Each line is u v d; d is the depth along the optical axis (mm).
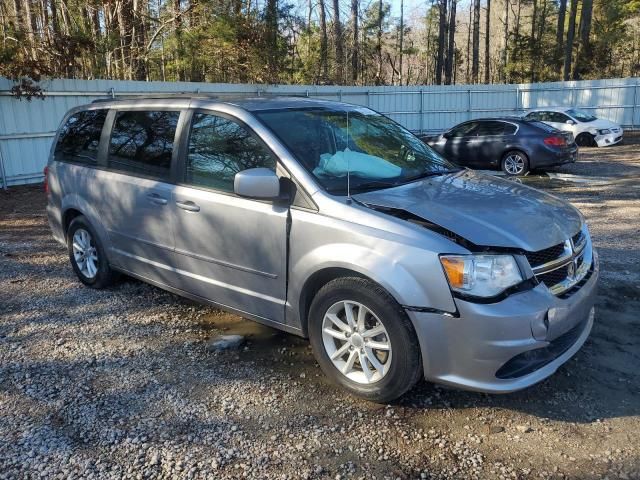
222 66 22375
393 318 3188
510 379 3098
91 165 5254
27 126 12961
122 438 3154
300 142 3869
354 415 3340
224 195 4008
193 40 21297
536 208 3600
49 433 3211
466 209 3422
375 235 3246
